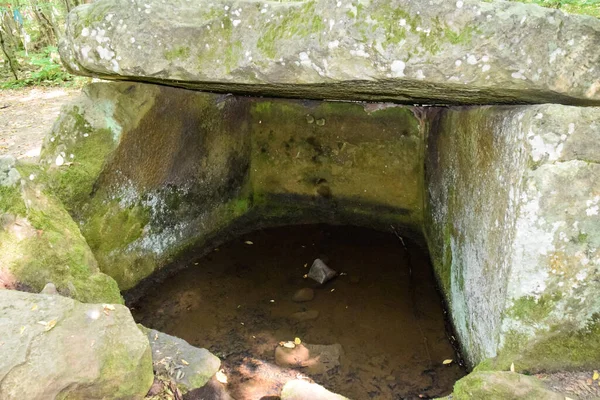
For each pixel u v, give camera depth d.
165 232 2.76
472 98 1.71
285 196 3.63
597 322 1.38
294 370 2.05
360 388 1.94
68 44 1.89
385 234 3.35
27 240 1.56
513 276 1.39
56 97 5.86
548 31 1.29
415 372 2.03
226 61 1.67
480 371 1.38
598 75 1.32
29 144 3.92
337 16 1.42
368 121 3.30
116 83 2.34
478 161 1.91
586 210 1.31
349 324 2.38
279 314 2.46
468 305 1.96
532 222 1.34
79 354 1.10
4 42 6.60
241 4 1.64
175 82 2.07
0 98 5.76
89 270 1.69
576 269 1.34
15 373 1.02
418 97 1.97
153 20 1.73
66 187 2.12
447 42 1.33
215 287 2.69
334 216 3.55
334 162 3.47
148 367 1.23
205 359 1.53
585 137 1.29
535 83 1.32
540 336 1.39
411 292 2.66
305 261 3.00
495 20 1.29
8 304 1.21
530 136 1.33
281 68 1.57
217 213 3.23
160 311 2.46
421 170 3.21
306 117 3.40
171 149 2.70
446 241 2.51
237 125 3.32
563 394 1.30
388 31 1.37
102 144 2.24
